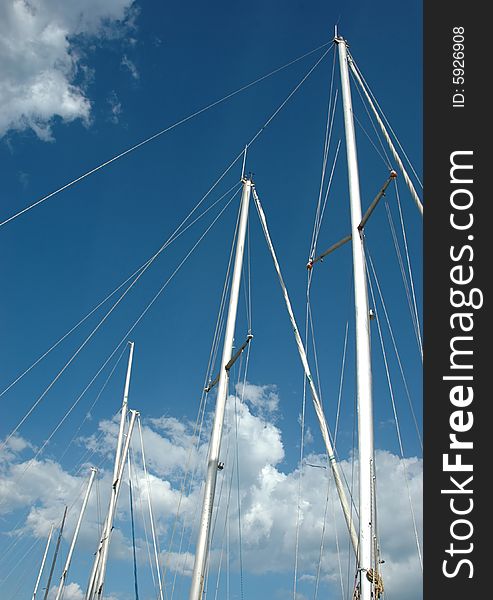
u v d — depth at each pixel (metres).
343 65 17.45
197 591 15.04
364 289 13.98
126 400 33.94
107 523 29.69
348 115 16.52
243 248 20.67
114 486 30.89
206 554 15.59
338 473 15.66
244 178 22.23
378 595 10.59
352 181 15.59
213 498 16.36
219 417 17.70
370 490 11.57
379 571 10.88
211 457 17.02
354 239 14.80
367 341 13.27
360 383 12.79
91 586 28.02
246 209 21.42
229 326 19.20
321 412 17.03
